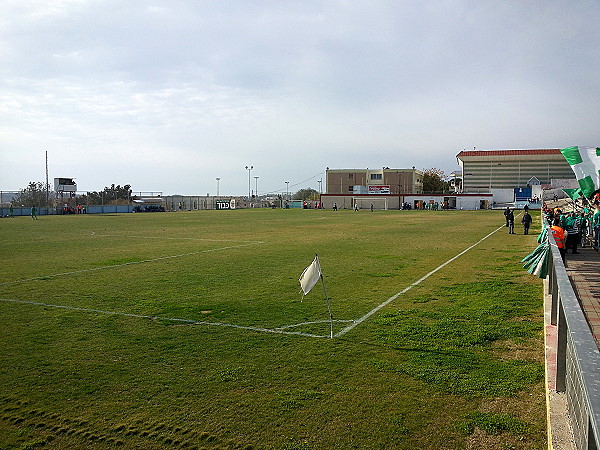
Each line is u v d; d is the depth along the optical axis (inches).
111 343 297.0
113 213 2972.4
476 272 566.6
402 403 206.8
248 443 176.1
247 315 362.0
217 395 217.8
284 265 634.2
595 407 79.7
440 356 265.3
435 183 5344.5
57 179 3250.5
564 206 1611.7
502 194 3818.9
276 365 254.8
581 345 111.2
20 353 279.6
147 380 236.5
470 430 182.7
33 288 480.7
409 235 1141.7
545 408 199.8
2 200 2920.8
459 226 1485.0
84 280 525.7
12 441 181.3
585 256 657.6
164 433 184.9
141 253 782.5
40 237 1118.4
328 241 990.4
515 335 302.4
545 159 4409.5
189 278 533.6
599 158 632.4
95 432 186.9
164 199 3838.6
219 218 2137.1
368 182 4776.1
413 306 388.5
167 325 336.8
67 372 248.7
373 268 602.9
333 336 305.7
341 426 187.5
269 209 3826.3
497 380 230.1
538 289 453.1
